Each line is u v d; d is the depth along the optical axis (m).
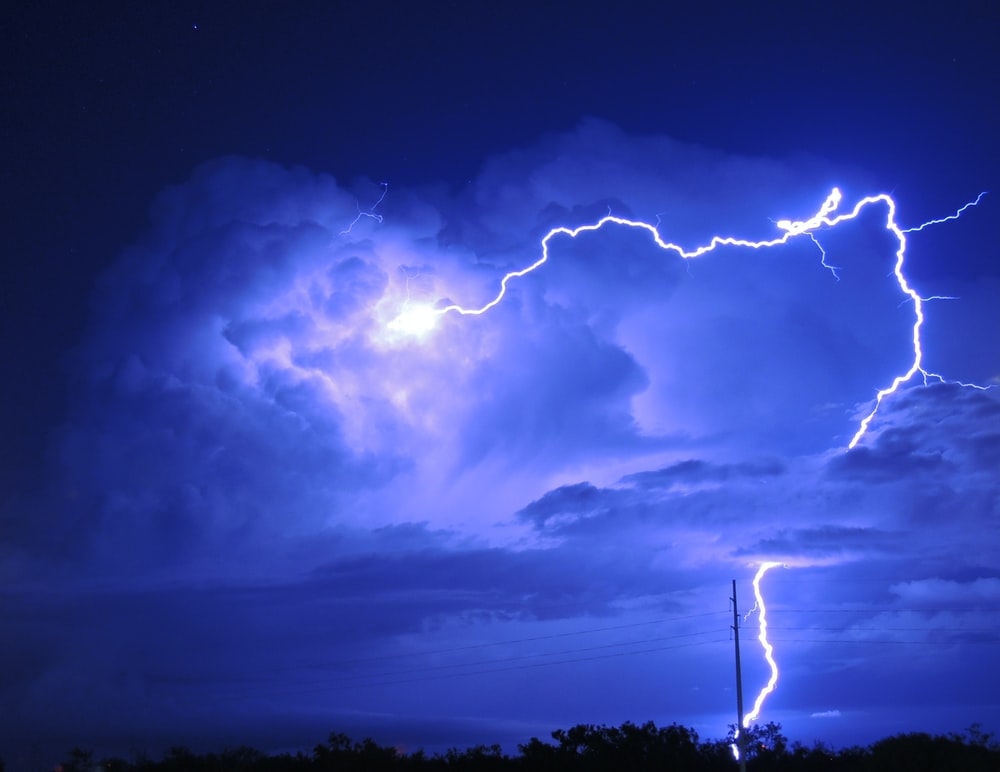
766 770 46.03
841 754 46.97
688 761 47.75
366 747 53.62
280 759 53.62
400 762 52.22
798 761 46.56
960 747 43.94
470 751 52.16
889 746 45.22
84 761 54.88
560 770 48.91
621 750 49.00
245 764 53.31
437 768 51.03
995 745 44.25
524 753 50.78
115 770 54.19
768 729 47.81
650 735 49.94
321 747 53.66
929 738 45.22
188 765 53.31
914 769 43.03
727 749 48.00
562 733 51.06
